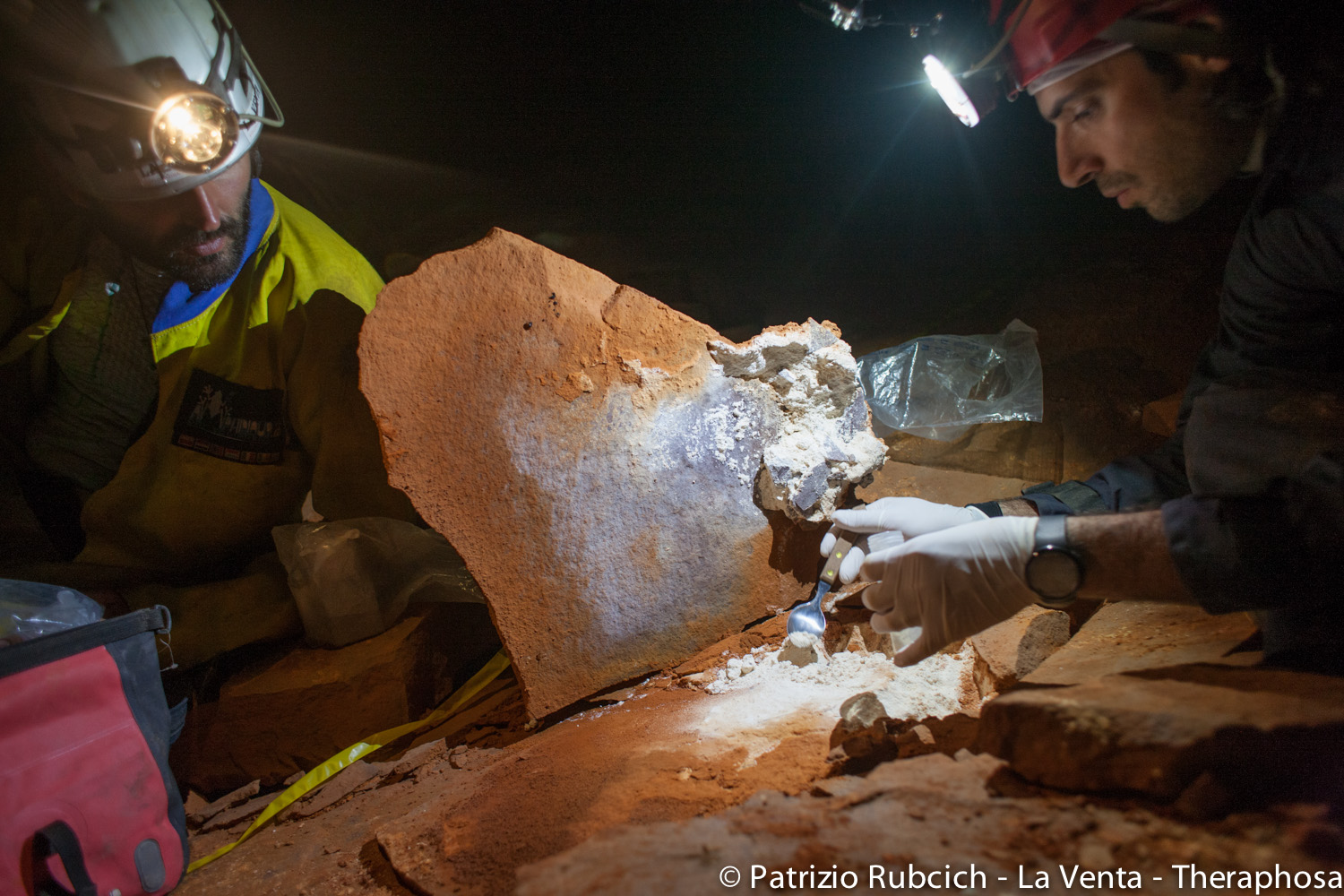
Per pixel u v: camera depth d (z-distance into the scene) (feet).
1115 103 4.48
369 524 8.19
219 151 7.44
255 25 20.45
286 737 7.77
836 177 17.84
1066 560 4.32
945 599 4.61
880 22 5.40
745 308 14.34
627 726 5.73
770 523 6.72
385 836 5.21
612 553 6.31
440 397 6.15
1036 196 15.38
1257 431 4.54
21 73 6.85
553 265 6.54
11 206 8.23
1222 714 3.49
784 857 3.40
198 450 8.39
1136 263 11.50
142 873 5.62
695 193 18.25
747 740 5.12
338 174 19.40
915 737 4.70
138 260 8.30
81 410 8.43
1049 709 3.72
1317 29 4.01
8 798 5.02
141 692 5.89
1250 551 3.93
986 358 9.82
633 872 3.37
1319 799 3.19
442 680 8.41
